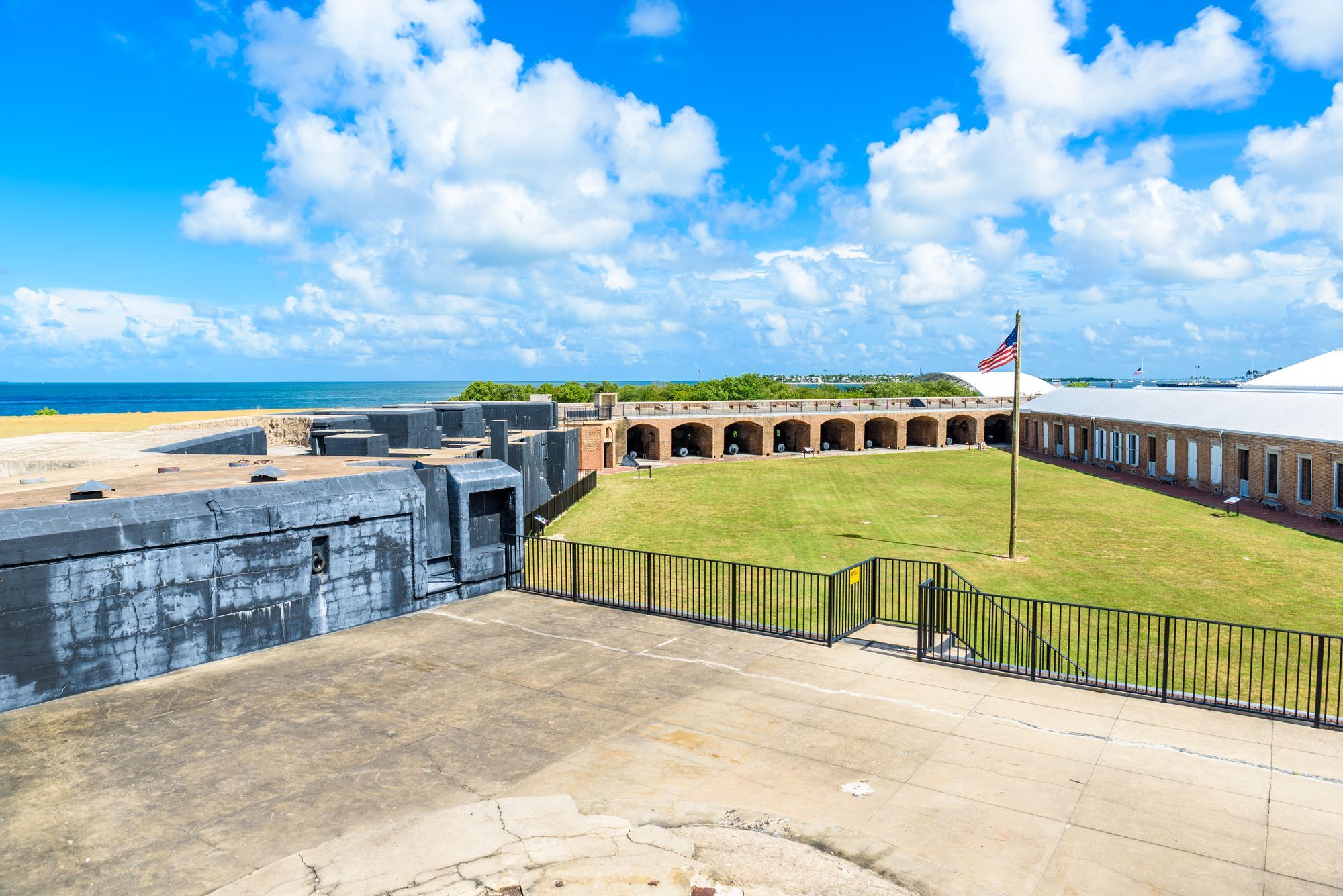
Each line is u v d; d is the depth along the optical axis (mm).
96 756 9477
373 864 7438
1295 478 34656
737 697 11508
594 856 7594
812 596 19703
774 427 62688
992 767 9422
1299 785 9008
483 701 11273
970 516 34344
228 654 12758
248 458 19156
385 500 14930
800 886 7168
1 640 10438
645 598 18859
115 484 14148
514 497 17656
